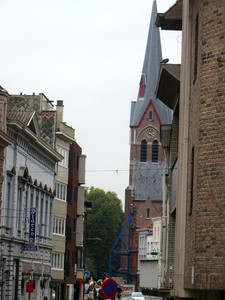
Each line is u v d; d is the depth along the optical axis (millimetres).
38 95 116312
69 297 128875
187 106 30984
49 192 104500
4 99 75125
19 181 82688
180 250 30031
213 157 25594
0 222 73500
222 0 26031
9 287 77125
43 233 100625
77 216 134750
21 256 84312
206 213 25562
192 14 31281
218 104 25641
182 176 30750
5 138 72438
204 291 28281
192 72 29969
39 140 91875
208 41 26391
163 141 55188
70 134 123938
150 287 50156
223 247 24641
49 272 104062
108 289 37531
